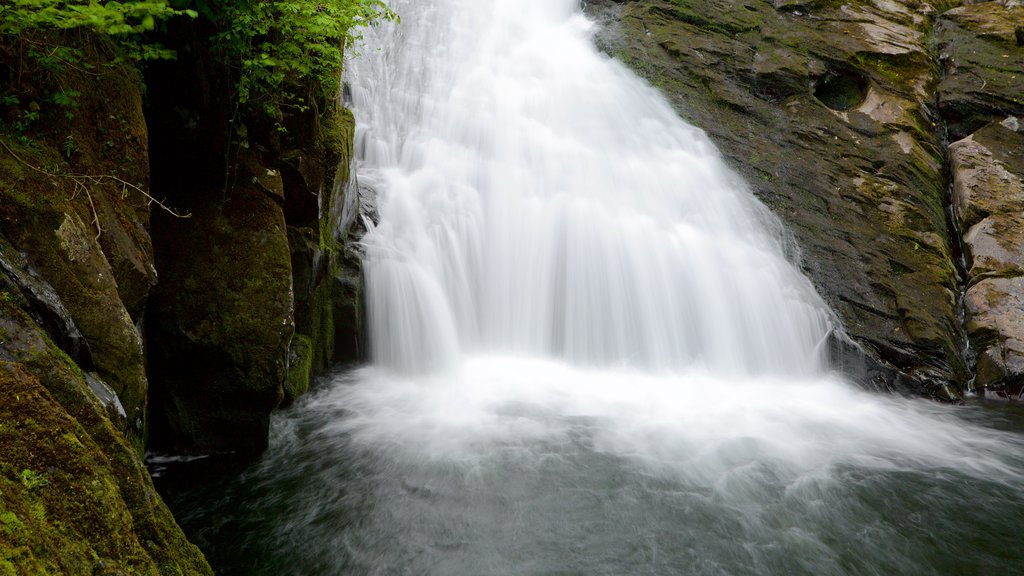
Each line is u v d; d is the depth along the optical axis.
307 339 7.11
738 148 11.98
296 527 5.32
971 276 10.62
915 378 9.13
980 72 13.66
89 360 3.36
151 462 5.92
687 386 8.59
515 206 9.74
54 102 3.83
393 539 5.20
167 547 3.00
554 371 8.71
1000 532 5.70
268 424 6.14
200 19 5.19
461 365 8.52
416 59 12.41
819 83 13.63
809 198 11.24
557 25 14.94
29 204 3.39
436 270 8.74
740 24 14.46
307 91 6.44
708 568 5.01
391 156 10.06
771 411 8.05
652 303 9.35
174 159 5.72
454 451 6.48
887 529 5.66
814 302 9.69
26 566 2.08
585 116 11.98
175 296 5.63
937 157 12.66
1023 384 9.17
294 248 6.71
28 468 2.36
